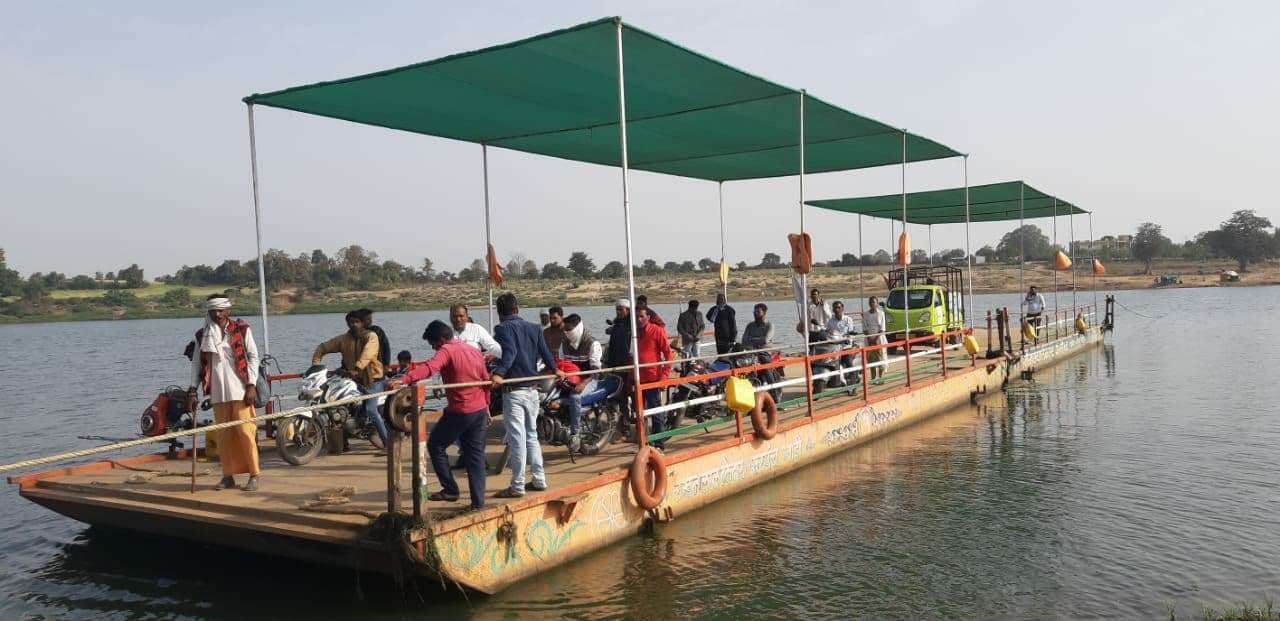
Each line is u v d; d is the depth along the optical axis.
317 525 6.82
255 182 10.13
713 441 10.41
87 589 7.67
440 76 9.60
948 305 23.55
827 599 7.04
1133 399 18.41
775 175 18.77
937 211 26.72
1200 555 8.02
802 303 12.29
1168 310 59.72
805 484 11.03
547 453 9.86
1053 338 26.94
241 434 8.00
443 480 7.26
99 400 25.33
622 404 10.24
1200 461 12.05
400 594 7.16
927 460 12.45
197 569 8.10
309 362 35.34
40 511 10.80
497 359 7.52
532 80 9.98
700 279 87.75
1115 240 125.31
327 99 10.25
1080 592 7.14
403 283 111.12
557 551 7.66
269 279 109.25
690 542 8.55
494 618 6.61
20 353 52.19
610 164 16.89
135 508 7.76
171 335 76.69
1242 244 123.62
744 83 10.54
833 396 14.71
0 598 7.52
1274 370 23.28
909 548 8.36
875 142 14.99
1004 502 10.05
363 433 10.11
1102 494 10.33
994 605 6.89
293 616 6.81
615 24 8.12
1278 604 6.78
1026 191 22.53
